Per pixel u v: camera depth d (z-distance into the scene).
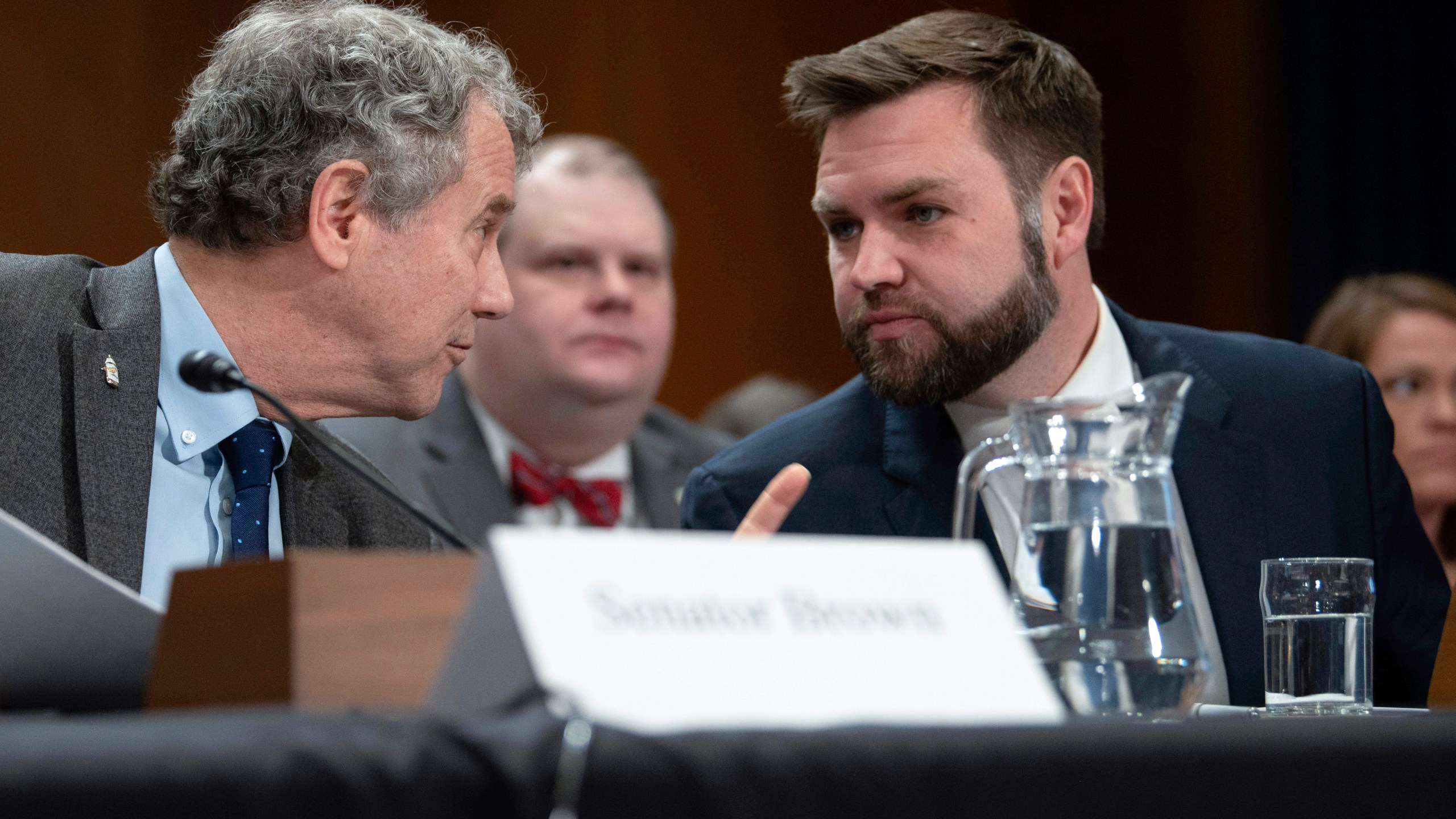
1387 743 0.69
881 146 1.66
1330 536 1.70
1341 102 4.48
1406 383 2.70
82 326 1.58
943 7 4.98
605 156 2.94
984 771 0.62
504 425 2.88
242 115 1.61
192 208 1.63
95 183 4.23
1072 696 0.92
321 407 1.71
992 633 0.76
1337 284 4.48
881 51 1.67
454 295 1.69
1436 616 1.72
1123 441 0.95
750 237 5.01
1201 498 1.70
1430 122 4.37
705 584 0.71
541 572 0.67
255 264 1.63
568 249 2.81
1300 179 4.53
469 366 2.87
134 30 4.28
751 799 0.58
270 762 0.55
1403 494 1.78
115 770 0.54
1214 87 4.70
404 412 1.75
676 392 4.90
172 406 1.62
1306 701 1.16
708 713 0.67
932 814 0.61
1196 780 0.65
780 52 5.03
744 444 1.88
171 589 0.79
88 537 1.49
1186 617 0.94
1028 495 0.97
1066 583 0.93
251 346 1.64
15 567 0.92
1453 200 4.34
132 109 4.27
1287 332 4.57
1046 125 1.71
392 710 0.71
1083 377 1.77
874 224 1.68
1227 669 1.64
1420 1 4.38
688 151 4.94
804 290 5.07
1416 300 2.75
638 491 3.02
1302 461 1.74
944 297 1.65
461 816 0.56
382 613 0.75
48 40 4.18
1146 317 4.81
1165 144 4.80
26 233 4.14
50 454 1.52
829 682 0.70
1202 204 4.72
